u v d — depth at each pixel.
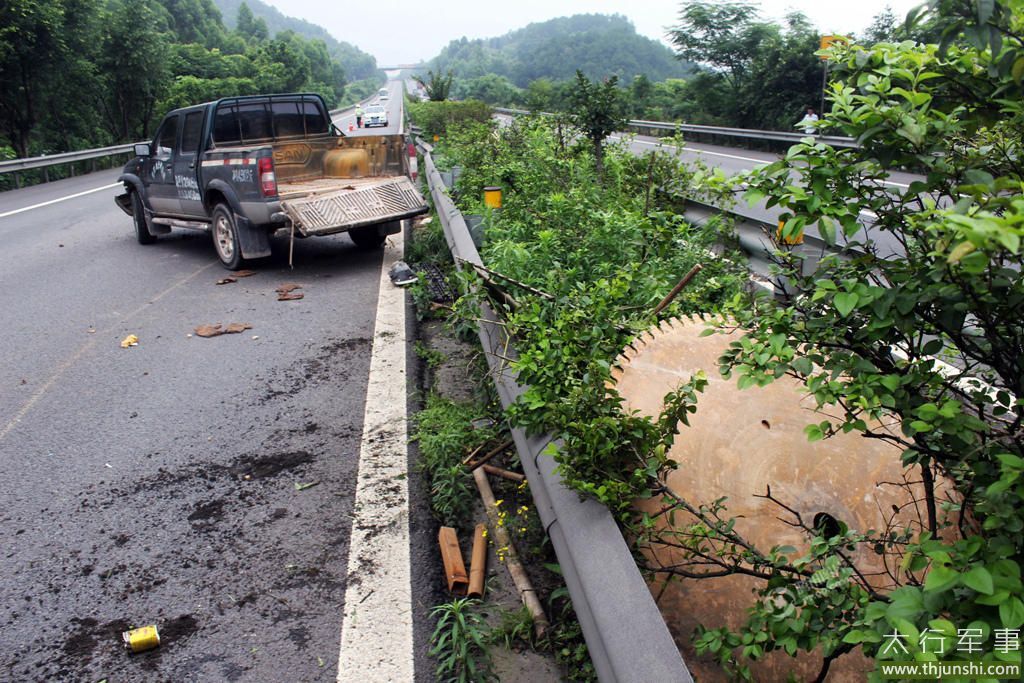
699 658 2.31
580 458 2.52
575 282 4.18
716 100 39.03
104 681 2.73
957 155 1.85
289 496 3.97
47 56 25.52
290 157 10.21
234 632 2.97
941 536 2.40
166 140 10.27
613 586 2.13
